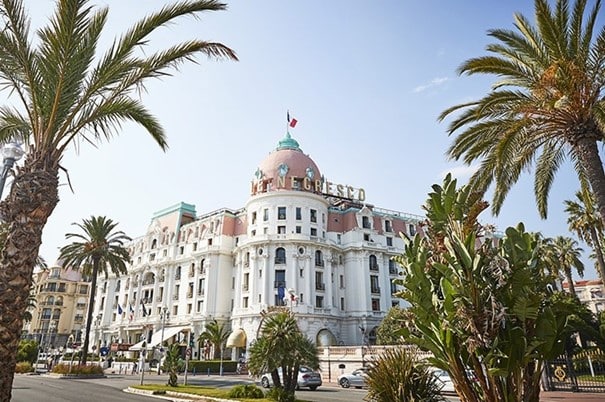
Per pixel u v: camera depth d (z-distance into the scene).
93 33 10.20
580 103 13.59
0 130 11.68
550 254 44.53
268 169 61.38
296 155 62.94
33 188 8.80
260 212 58.00
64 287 101.19
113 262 41.56
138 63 10.66
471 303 8.07
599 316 36.50
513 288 8.13
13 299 8.05
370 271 59.38
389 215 67.50
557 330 8.43
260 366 15.70
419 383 9.59
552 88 13.88
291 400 15.34
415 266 9.25
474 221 9.74
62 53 9.35
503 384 8.01
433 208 9.88
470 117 16.39
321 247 57.09
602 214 13.16
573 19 14.03
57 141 9.59
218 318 58.94
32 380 30.95
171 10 9.97
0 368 7.70
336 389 28.05
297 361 15.79
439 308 8.78
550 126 14.64
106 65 10.23
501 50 15.90
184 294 64.44
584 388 23.08
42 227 8.88
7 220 8.69
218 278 61.12
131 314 71.75
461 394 8.41
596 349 31.31
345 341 55.81
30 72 9.55
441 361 8.81
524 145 15.85
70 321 99.31
